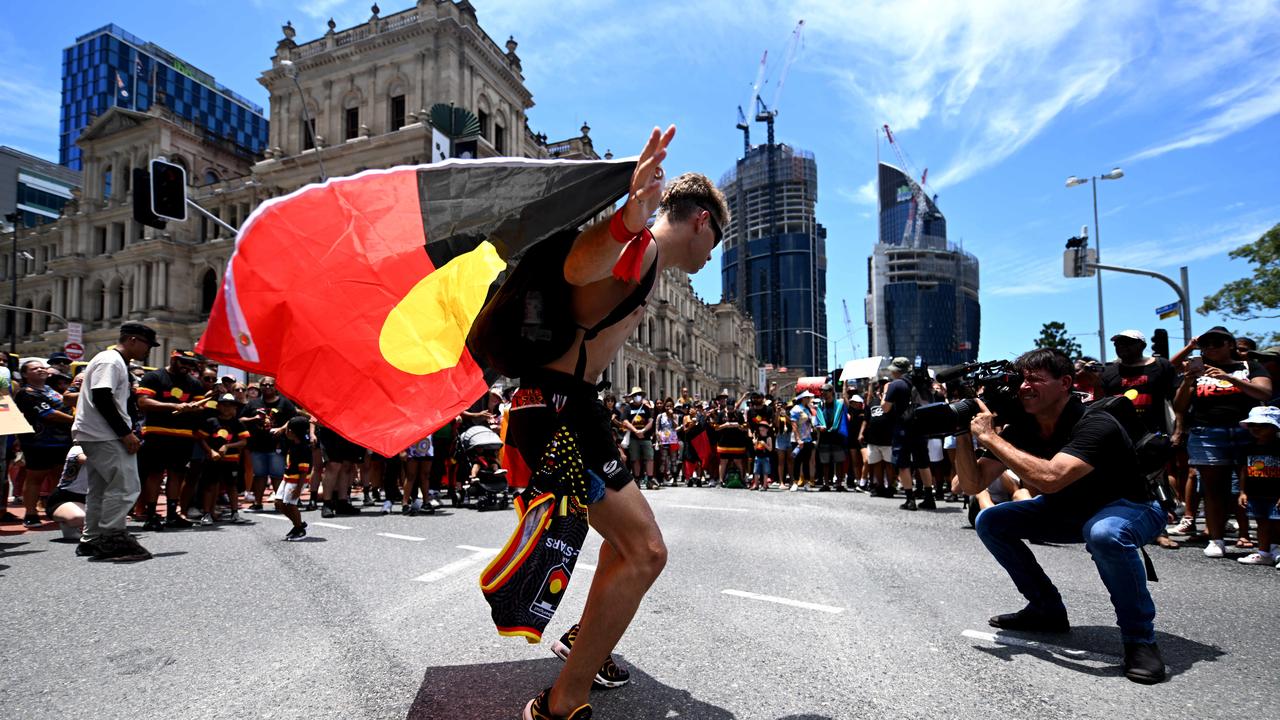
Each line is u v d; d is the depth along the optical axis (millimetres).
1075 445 2938
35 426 7066
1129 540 2686
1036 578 3182
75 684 2461
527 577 1825
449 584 4105
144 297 45781
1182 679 2605
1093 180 25531
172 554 5160
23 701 2305
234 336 2004
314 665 2658
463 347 2426
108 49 127188
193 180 48938
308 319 2129
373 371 2252
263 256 2045
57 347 49406
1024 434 3434
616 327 2119
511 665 2664
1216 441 5355
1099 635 3137
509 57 42469
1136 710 2295
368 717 2168
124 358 5105
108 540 4910
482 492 8969
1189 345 6609
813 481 12359
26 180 85312
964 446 3439
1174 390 6172
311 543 5738
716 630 3170
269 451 8766
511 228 2275
